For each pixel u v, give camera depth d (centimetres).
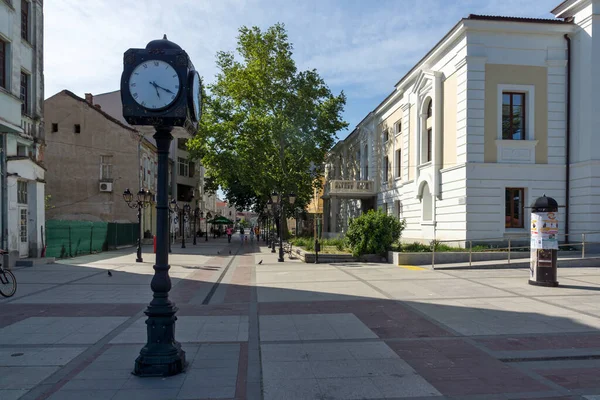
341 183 3438
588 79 1873
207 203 7738
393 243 1864
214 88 3638
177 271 1598
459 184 1975
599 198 1855
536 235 1146
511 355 576
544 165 1945
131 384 469
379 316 804
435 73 2188
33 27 1845
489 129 1933
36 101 1861
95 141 3369
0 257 1568
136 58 509
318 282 1244
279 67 3384
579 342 633
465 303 916
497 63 1941
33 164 1772
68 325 737
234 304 930
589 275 1334
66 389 456
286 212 3950
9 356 568
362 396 446
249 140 3444
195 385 468
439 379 493
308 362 548
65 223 2152
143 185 3541
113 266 1736
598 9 1852
